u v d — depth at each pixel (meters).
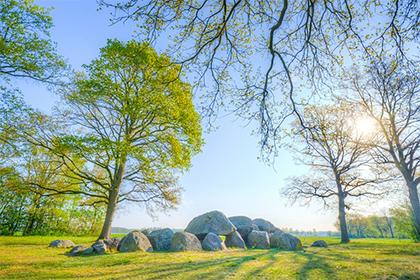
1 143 18.92
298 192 32.97
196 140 22.69
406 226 41.34
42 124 19.58
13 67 16.19
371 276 7.71
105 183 21.97
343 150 29.56
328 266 9.76
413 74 8.56
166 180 23.56
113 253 14.61
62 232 40.50
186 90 21.39
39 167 25.56
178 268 9.59
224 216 24.06
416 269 8.80
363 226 84.00
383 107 23.84
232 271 8.88
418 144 23.33
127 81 20.81
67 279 7.75
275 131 8.77
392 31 7.57
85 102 20.81
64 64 17.75
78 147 18.30
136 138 21.42
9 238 24.17
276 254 15.12
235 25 9.10
